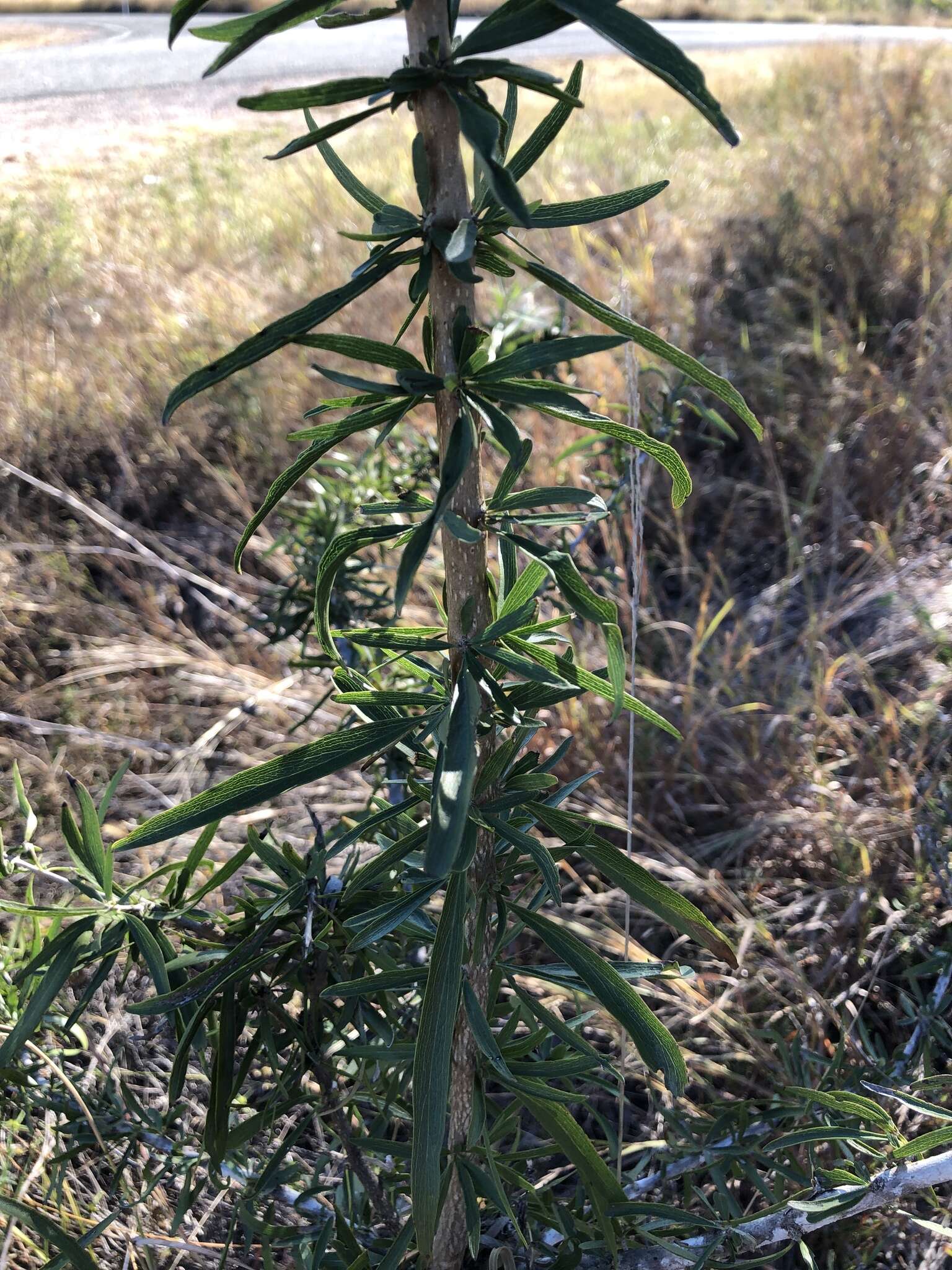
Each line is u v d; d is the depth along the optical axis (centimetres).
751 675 339
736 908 257
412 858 119
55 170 921
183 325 529
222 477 417
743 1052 218
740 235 570
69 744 322
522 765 106
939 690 301
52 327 542
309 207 712
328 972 126
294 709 338
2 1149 174
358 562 230
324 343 78
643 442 84
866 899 245
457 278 74
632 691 182
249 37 69
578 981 120
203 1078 187
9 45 1797
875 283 506
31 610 368
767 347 462
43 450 438
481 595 92
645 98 1022
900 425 397
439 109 75
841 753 301
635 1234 155
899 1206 189
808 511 372
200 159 948
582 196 635
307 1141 195
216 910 182
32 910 113
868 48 953
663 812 296
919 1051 197
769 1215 145
